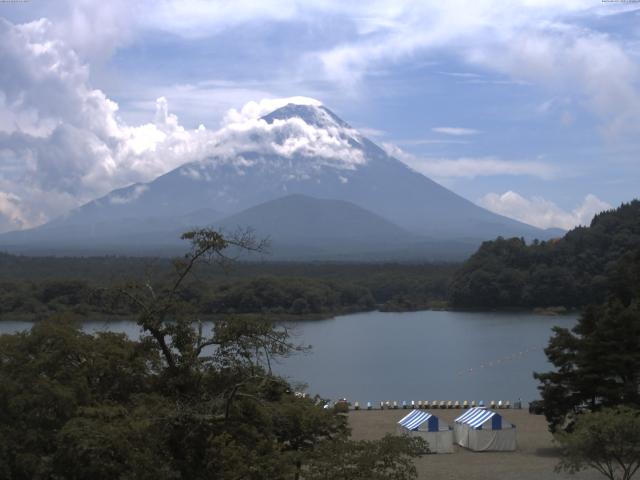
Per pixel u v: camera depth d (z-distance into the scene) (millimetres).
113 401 35281
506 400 94250
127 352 37156
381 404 87312
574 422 53812
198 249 35219
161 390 35062
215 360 34844
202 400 34031
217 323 35094
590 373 60156
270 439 33594
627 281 92250
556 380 61969
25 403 32219
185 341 35094
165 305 34781
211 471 32219
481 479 52656
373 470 31594
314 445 40250
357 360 127875
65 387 33688
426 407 86312
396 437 32094
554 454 61281
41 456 32031
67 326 38031
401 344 148125
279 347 34656
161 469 30547
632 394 59062
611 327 60906
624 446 44406
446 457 60625
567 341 62125
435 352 137250
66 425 30891
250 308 171875
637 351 60406
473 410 66938
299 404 40875
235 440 32844
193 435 32875
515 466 56781
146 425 30906
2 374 33812
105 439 30203
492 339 154375
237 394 33094
